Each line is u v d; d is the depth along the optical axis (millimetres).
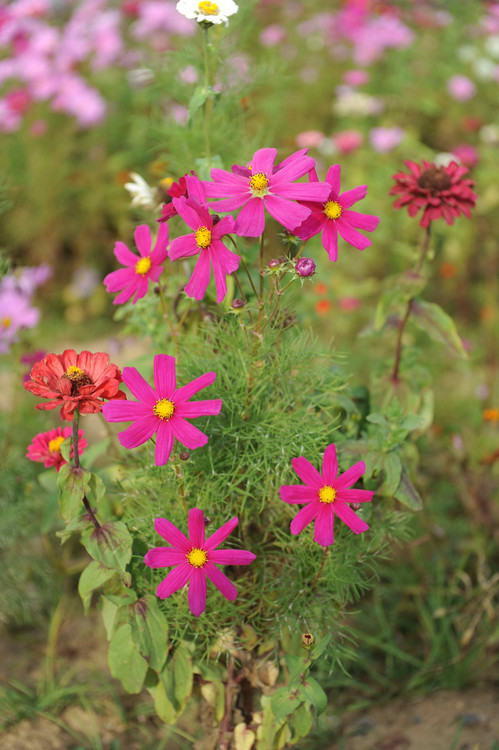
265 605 1065
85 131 2602
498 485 1424
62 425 1559
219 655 1055
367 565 1077
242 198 936
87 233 2488
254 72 1203
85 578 1012
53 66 2619
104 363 951
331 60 2979
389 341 1914
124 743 1199
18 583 1328
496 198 2158
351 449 1079
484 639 1256
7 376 1730
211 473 1037
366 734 1194
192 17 1078
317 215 957
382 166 2354
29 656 1318
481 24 2910
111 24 2719
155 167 1251
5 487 1310
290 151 2387
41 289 2453
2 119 2449
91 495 1007
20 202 2510
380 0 3074
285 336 1099
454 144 2662
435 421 1767
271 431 1034
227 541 1053
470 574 1376
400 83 2709
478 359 1992
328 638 987
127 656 1019
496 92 2730
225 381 1052
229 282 1103
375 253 2258
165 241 1024
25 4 2615
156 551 945
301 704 1014
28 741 1197
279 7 3201
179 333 1140
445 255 2270
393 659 1290
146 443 1064
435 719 1204
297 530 957
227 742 1064
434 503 1451
